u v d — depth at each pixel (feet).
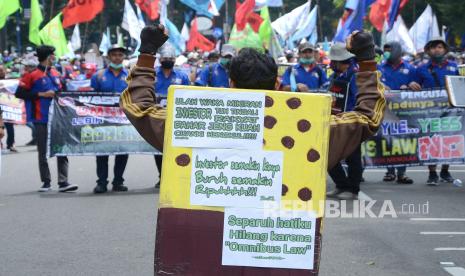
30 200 32.48
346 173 35.24
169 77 35.14
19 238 24.35
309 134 10.02
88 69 75.31
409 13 141.59
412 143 36.76
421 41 74.74
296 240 10.03
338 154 10.38
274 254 10.04
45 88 35.14
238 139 10.05
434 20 76.54
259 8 71.77
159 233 10.04
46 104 35.22
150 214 28.50
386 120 36.70
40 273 19.85
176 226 10.04
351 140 10.41
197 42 97.76
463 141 36.52
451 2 126.41
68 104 35.29
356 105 10.79
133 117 10.46
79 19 62.28
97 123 35.22
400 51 36.94
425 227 25.88
